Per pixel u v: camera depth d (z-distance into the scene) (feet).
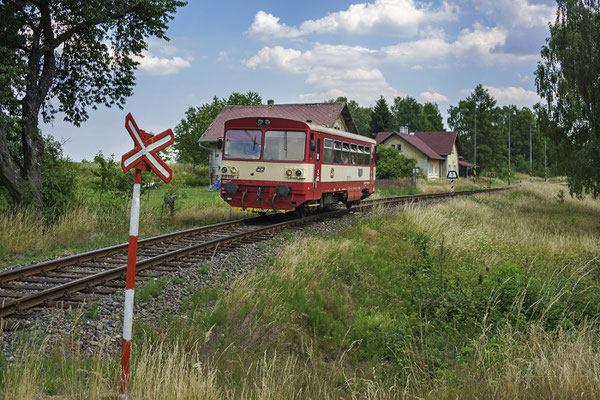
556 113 77.71
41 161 46.03
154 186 55.93
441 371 20.45
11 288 24.99
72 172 49.65
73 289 24.09
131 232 13.93
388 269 36.19
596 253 45.03
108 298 23.62
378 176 141.38
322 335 24.79
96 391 14.15
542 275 35.37
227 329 21.66
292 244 37.22
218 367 18.34
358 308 28.84
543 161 360.69
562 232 62.69
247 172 49.57
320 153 50.72
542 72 78.28
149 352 16.75
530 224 69.36
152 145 14.06
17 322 19.95
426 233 48.03
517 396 16.80
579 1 69.82
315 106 130.11
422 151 192.03
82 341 18.92
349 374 21.61
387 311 28.76
